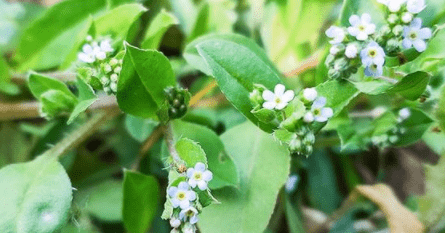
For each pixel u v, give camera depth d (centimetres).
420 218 23
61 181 19
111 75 17
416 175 28
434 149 23
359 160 28
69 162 25
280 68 24
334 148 27
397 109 20
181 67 26
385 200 23
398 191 28
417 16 19
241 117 24
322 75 19
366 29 16
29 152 26
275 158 19
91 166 25
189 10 27
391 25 16
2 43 26
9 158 26
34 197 18
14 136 26
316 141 24
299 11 23
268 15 25
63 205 18
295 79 24
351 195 25
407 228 23
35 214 18
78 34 21
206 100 24
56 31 23
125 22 20
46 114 19
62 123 25
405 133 20
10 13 27
